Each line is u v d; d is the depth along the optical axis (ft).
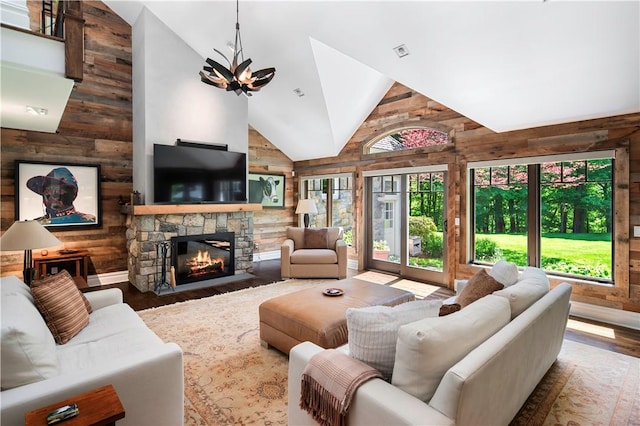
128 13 16.24
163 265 15.83
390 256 19.39
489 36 9.75
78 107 15.72
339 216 22.50
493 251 15.21
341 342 8.19
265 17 12.98
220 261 18.07
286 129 21.24
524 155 13.79
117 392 5.02
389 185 19.29
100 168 16.26
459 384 3.92
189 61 16.85
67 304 7.13
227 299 14.08
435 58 11.28
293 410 5.64
